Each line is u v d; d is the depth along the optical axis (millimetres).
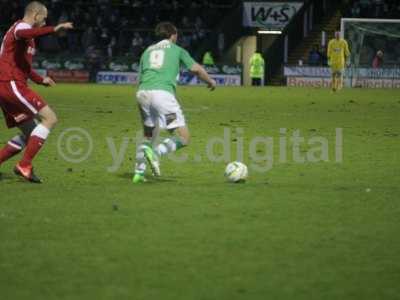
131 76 90500
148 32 97125
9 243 14242
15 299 11078
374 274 12406
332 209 17594
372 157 27266
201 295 11266
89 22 97938
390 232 15328
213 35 94250
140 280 11992
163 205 17875
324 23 94688
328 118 43375
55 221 16109
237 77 90125
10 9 97250
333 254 13609
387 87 84062
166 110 20922
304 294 11367
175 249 13852
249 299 11109
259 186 20734
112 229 15406
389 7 93938
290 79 87562
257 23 94375
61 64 90875
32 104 20719
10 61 20688
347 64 84500
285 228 15602
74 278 12078
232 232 15219
